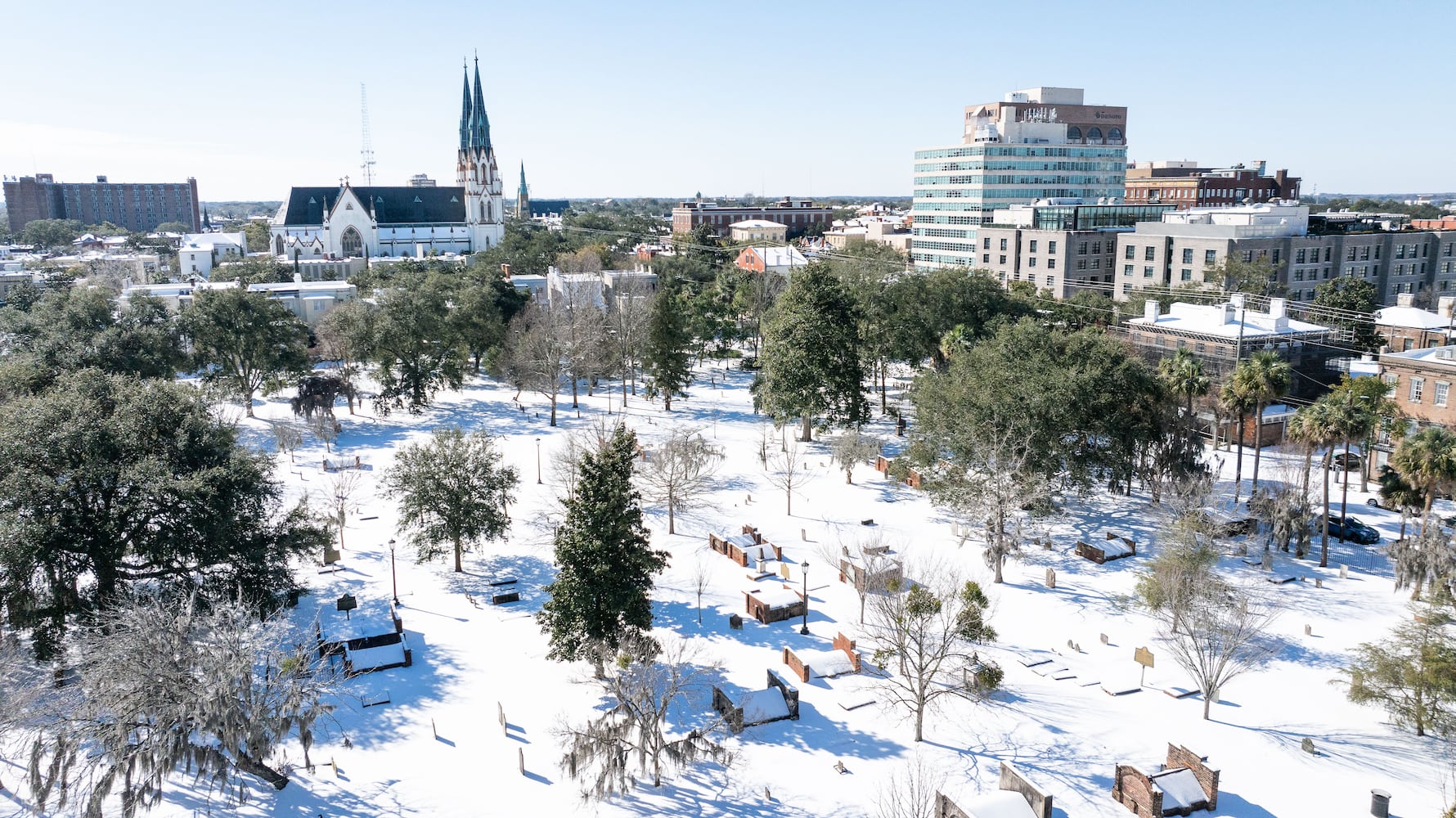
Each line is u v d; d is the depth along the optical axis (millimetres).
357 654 47156
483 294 116500
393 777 37969
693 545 63938
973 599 49344
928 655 46156
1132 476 73875
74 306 93562
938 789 36969
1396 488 61625
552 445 89312
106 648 36500
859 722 42125
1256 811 35594
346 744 40250
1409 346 101125
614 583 44469
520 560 61375
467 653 48688
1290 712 42719
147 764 34438
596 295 137750
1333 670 46281
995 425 63469
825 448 88188
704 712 42969
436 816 35438
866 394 110125
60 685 42531
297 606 53438
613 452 45625
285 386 105062
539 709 43281
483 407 106750
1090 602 54281
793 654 46562
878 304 101375
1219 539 60938
